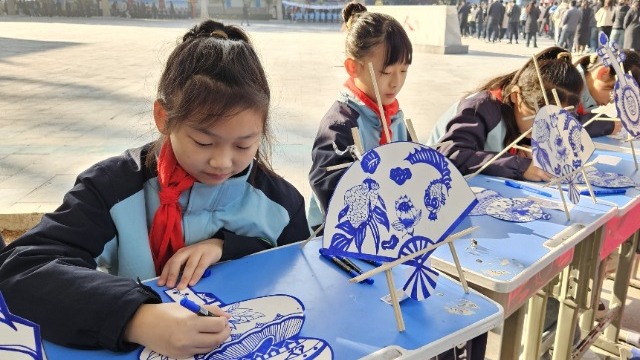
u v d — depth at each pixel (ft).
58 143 11.05
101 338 2.21
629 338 5.78
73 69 21.71
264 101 2.75
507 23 47.06
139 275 2.99
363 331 2.39
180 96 2.65
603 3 35.35
